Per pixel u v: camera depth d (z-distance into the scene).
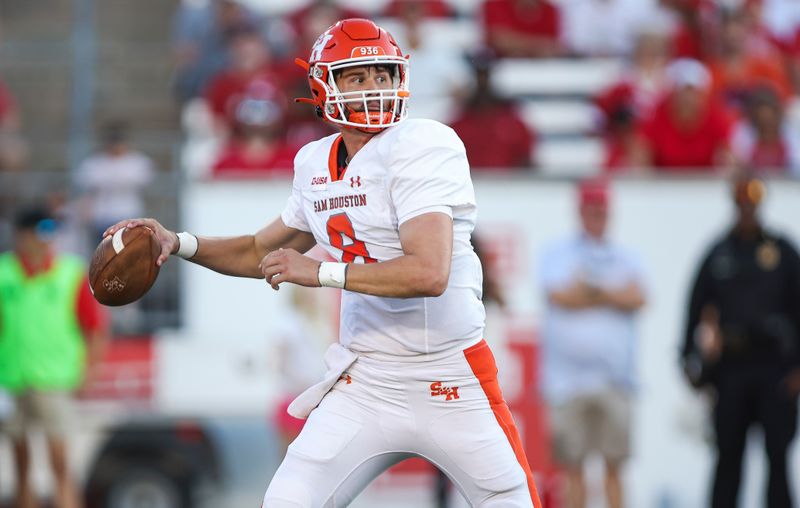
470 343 13.73
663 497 29.16
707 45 37.81
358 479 13.99
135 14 44.69
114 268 13.74
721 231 29.89
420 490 28.47
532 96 38.34
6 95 35.88
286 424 27.81
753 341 25.52
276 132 32.66
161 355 29.05
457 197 13.03
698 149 32.50
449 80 35.12
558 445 27.45
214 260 14.63
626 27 38.47
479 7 38.66
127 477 28.53
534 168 32.84
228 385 29.05
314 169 13.84
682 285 29.89
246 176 30.70
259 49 35.94
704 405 29.16
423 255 12.65
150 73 40.88
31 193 30.98
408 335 13.59
